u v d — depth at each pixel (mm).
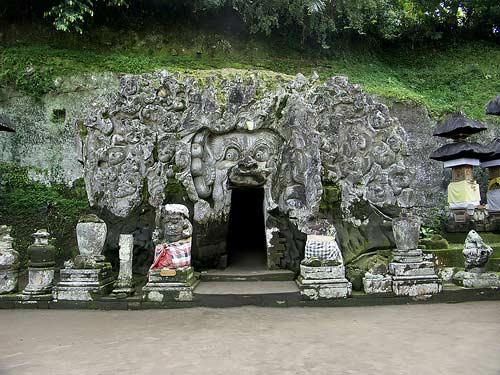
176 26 15797
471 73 18188
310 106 9664
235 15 16266
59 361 5047
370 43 18766
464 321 6707
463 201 12234
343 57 17578
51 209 12469
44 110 13375
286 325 6598
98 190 9570
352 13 16359
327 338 5855
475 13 20125
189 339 5875
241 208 12734
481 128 12289
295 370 4637
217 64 15211
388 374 4508
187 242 8500
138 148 9648
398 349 5340
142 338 5965
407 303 8141
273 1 15430
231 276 9336
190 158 9641
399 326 6453
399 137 9891
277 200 9805
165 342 5750
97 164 9625
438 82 18078
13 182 12734
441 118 15320
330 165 9891
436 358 4996
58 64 13625
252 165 9648
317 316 7199
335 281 8180
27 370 4770
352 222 9719
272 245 9820
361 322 6742
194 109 9656
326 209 9773
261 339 5832
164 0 15531
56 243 11906
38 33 14719
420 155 14695
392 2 19016
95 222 8531
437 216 14172
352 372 4566
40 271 8305
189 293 8062
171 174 9633
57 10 13539
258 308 7875
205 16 16109
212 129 9648
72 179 13188
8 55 13625
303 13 15984
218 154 9844
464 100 17000
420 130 14883
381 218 9742
